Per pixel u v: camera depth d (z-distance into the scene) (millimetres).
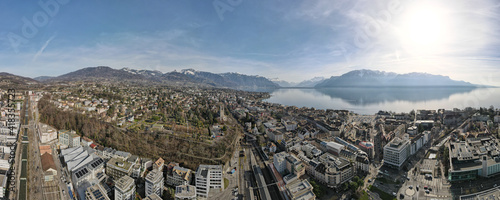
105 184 196875
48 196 185250
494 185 191375
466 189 190250
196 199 184750
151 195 168625
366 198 185500
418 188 195625
